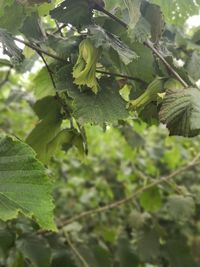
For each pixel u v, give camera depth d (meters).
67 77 0.32
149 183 0.67
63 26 0.38
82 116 0.31
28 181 0.24
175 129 0.28
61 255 0.50
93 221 0.78
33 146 0.40
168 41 0.48
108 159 0.91
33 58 0.42
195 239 0.73
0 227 0.48
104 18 0.35
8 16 0.34
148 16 0.37
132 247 0.61
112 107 0.32
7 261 0.54
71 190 0.92
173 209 0.56
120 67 0.34
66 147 0.41
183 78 0.36
